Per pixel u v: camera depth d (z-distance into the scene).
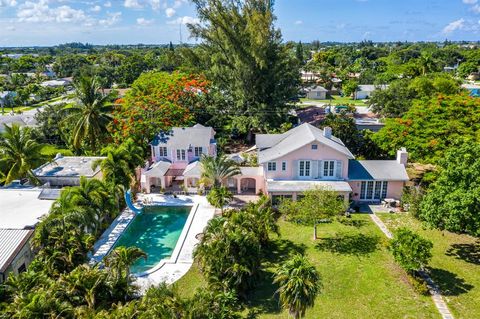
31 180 45.22
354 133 55.84
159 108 57.69
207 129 53.38
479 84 131.62
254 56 64.69
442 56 192.62
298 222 35.47
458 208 28.16
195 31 70.06
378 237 35.03
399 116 73.00
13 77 146.88
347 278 28.91
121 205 43.03
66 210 32.38
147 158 55.03
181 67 81.00
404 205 41.03
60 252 27.56
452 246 32.91
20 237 29.91
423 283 27.17
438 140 41.84
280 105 68.69
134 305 21.86
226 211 38.25
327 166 42.81
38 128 68.31
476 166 28.64
